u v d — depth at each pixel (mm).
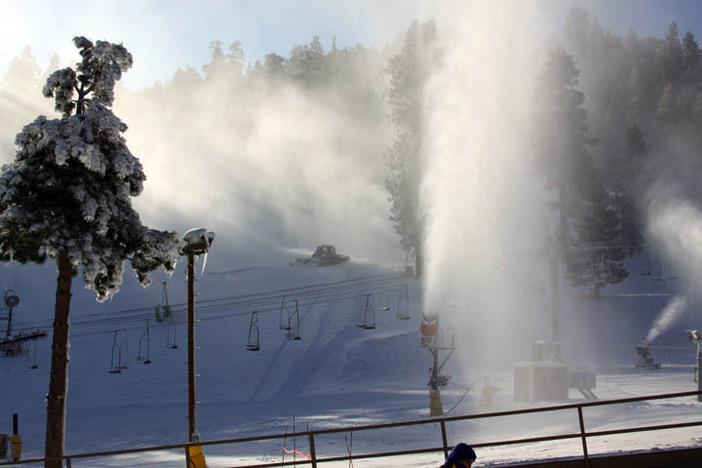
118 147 16453
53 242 15688
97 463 22109
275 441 24562
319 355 55281
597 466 10328
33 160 15914
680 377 41688
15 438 25203
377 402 37562
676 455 10242
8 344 52250
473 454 7047
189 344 17109
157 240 17266
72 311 68875
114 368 52531
